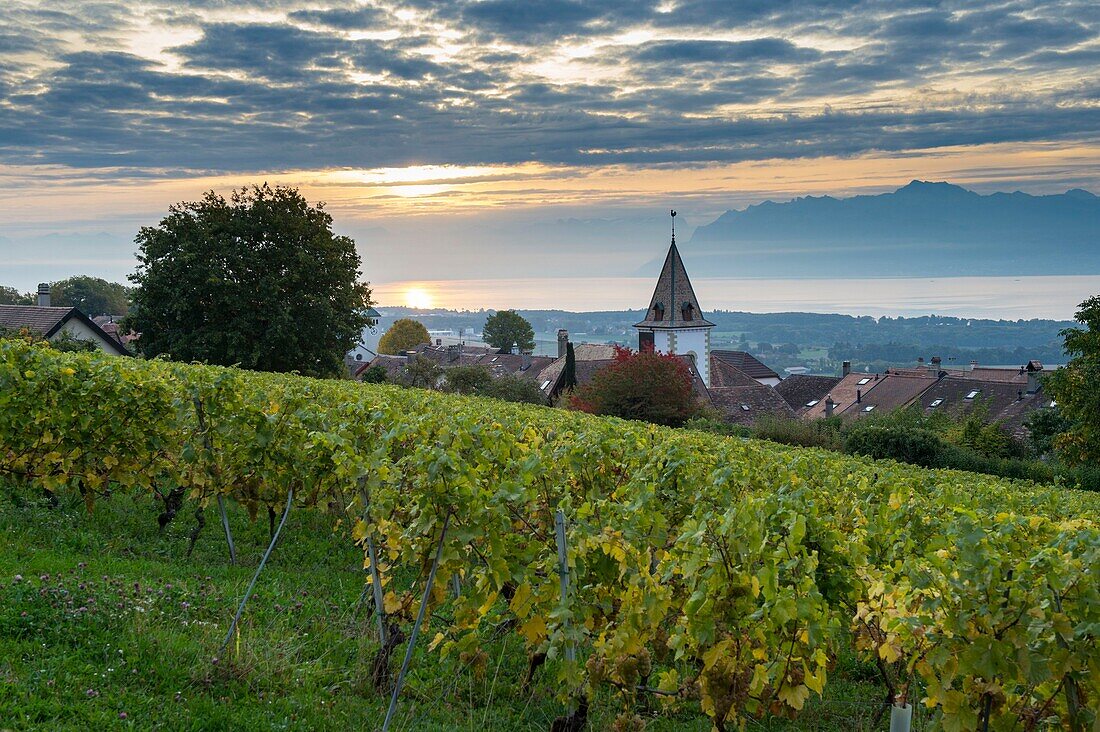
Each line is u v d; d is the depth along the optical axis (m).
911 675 7.07
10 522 9.43
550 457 8.72
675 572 6.50
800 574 6.06
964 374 73.31
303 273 47.78
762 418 41.16
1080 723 4.93
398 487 6.78
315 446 9.27
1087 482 34.34
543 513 7.82
